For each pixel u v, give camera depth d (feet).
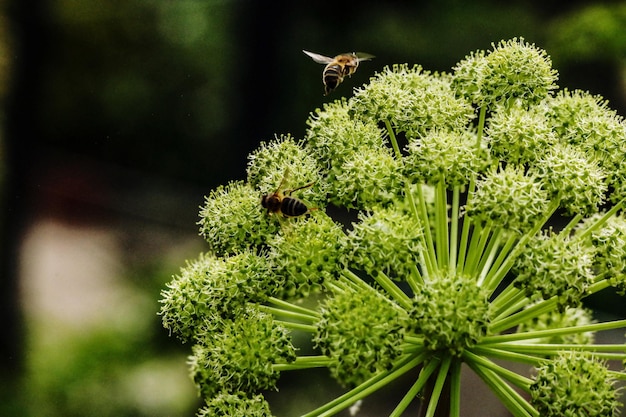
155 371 4.33
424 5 6.21
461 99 2.09
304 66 6.18
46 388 4.13
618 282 1.98
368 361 1.94
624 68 4.49
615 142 2.04
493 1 5.80
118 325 4.61
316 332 1.96
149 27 7.07
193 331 2.06
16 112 4.86
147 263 5.58
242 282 2.02
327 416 1.95
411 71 2.14
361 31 6.34
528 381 1.97
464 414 3.01
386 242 1.99
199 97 7.00
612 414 1.96
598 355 1.97
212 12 6.79
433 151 2.02
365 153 2.05
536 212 1.98
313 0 6.22
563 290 1.96
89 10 6.85
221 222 2.07
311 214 2.06
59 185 6.51
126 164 6.94
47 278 5.07
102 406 4.08
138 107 7.05
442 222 2.03
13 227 4.73
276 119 6.15
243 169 6.35
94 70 7.00
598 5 4.58
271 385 2.01
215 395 2.05
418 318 1.94
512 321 1.99
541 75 2.09
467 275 1.96
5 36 4.87
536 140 2.03
